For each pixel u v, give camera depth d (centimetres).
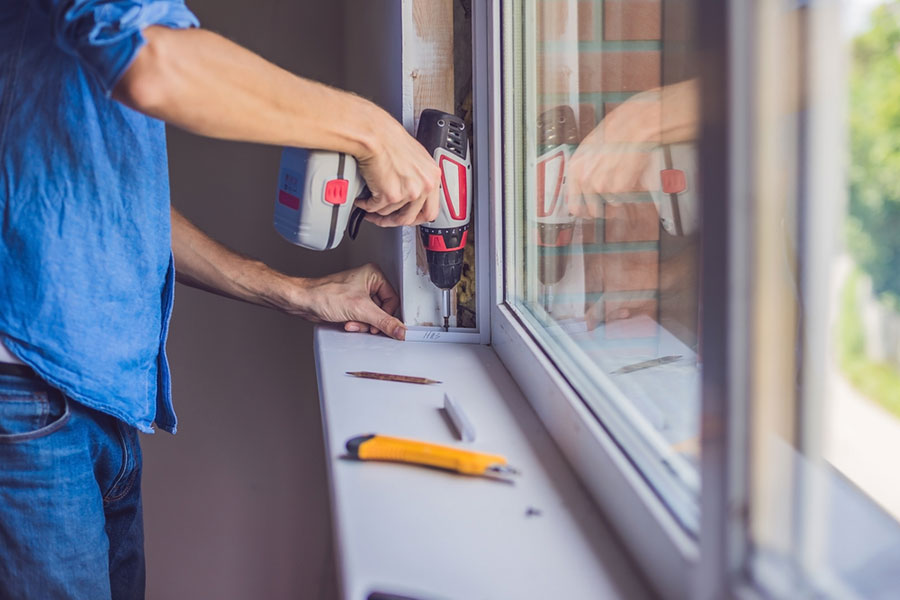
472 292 125
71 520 101
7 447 95
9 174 90
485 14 110
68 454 99
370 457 78
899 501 36
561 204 94
